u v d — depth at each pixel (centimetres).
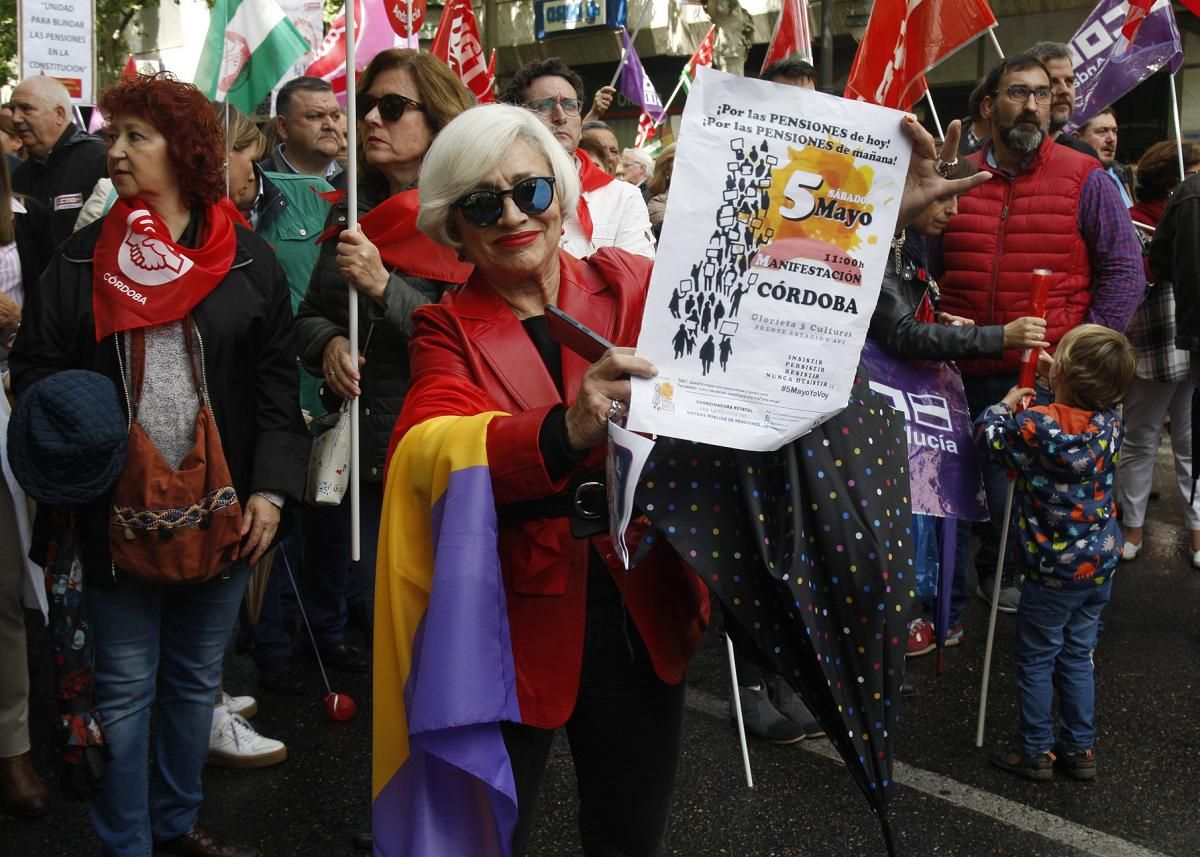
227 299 270
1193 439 514
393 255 307
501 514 184
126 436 256
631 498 164
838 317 175
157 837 294
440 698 168
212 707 290
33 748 384
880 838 320
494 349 196
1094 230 441
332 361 302
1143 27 618
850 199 174
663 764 202
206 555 262
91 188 544
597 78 1653
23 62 634
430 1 1645
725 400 173
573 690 189
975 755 371
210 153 269
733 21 1273
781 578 182
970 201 455
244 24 525
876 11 391
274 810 338
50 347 265
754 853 312
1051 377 355
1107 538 345
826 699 191
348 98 291
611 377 169
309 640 462
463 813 181
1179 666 442
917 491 358
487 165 190
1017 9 1270
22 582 333
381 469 319
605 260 212
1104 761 366
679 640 199
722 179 172
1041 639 350
